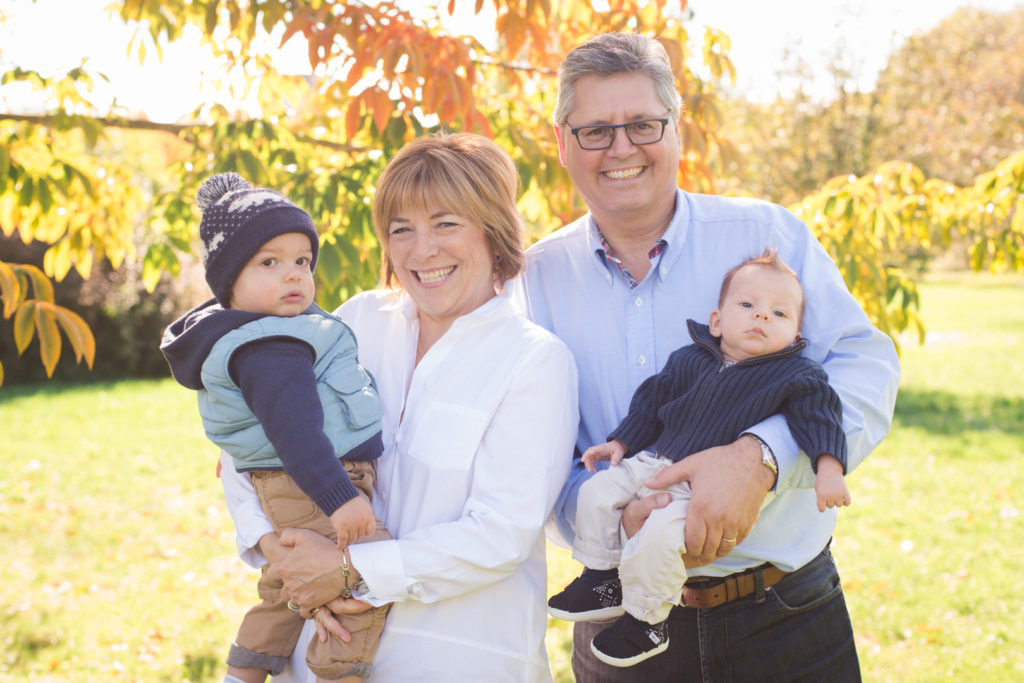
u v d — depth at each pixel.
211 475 8.34
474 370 1.84
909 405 10.66
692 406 1.83
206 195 1.89
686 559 1.74
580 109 1.98
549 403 1.79
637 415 1.93
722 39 3.65
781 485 1.72
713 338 1.93
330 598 1.70
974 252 3.88
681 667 1.98
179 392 13.17
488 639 1.77
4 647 4.45
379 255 3.01
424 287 1.85
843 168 12.09
